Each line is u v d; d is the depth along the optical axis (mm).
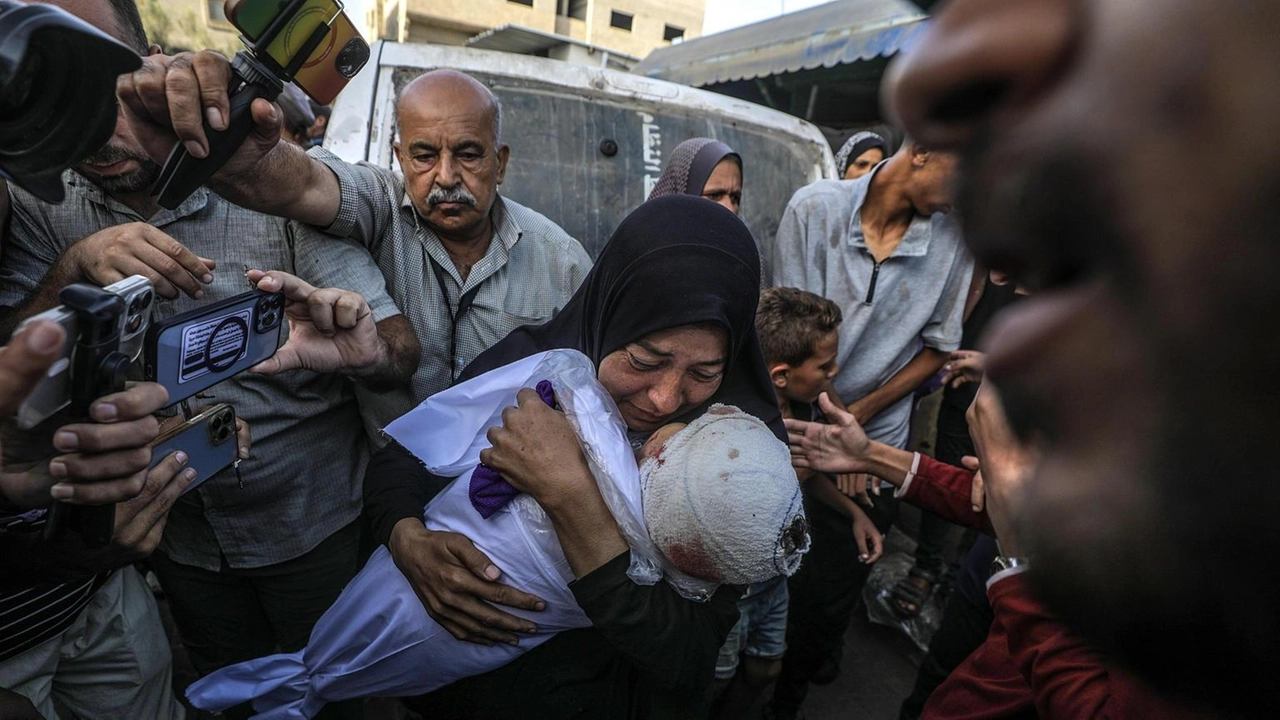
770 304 1888
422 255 1772
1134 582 153
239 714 1879
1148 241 124
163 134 1053
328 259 1568
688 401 1246
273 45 1036
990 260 153
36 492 881
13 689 1321
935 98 146
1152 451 141
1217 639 158
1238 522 137
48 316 716
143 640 1575
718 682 1848
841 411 1714
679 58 5867
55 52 626
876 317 2297
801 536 946
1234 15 118
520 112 2518
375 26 17609
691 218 1234
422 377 1787
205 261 1177
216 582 1784
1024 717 1192
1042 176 132
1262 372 124
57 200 689
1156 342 132
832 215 2314
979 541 1758
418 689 1229
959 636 1761
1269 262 115
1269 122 112
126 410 794
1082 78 130
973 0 146
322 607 1879
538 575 1104
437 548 1151
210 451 1119
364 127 2254
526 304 1867
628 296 1205
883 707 2574
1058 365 149
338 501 1849
